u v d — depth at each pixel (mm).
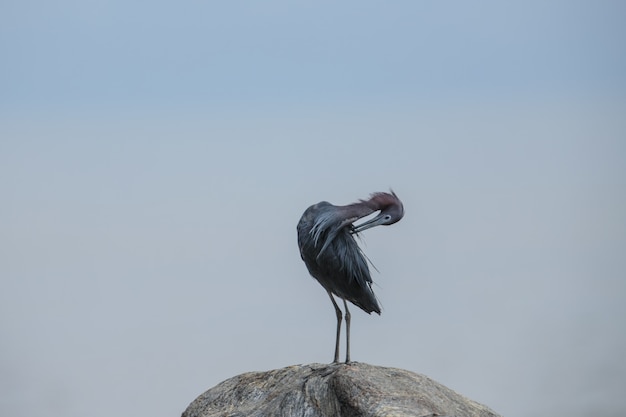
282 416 13711
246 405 14914
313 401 13727
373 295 15945
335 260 15430
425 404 13164
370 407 12930
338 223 15547
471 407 14227
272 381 15289
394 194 16578
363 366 14297
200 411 15359
